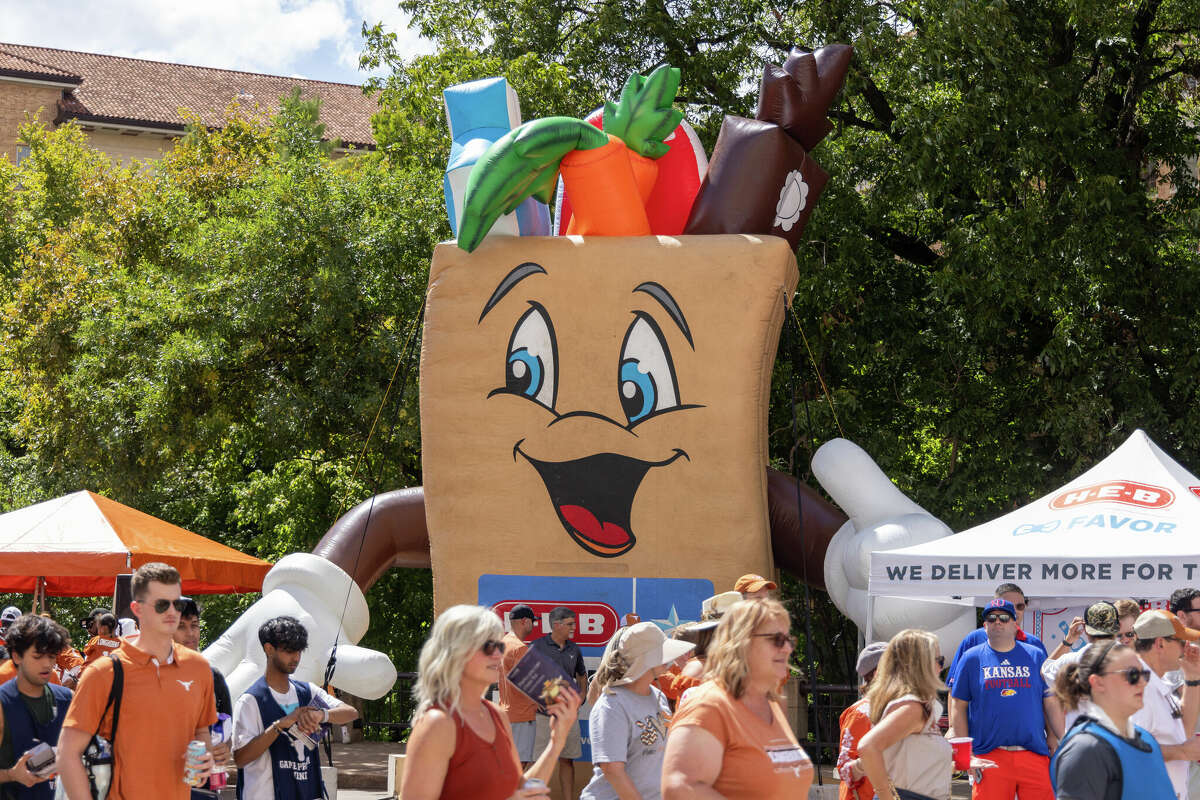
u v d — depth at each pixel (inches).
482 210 362.9
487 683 147.3
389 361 659.4
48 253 876.6
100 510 426.0
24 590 543.5
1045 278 555.8
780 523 394.3
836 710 546.6
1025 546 309.1
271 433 648.4
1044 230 571.8
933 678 204.7
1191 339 582.6
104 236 859.4
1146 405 565.3
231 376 683.4
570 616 351.3
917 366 639.1
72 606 796.6
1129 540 301.1
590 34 698.8
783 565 402.0
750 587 258.8
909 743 205.8
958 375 610.2
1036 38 617.3
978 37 564.4
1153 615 233.9
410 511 413.7
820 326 631.2
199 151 974.4
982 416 604.7
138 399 673.6
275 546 724.0
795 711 423.2
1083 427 555.2
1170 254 614.2
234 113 1045.2
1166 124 639.8
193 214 831.7
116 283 744.3
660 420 370.6
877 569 315.9
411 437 635.5
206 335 659.4
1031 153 566.6
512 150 359.9
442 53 716.0
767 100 388.5
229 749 213.6
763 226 383.6
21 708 223.6
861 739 211.5
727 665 151.6
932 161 590.6
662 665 210.5
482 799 144.6
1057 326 559.8
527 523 375.2
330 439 692.7
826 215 620.1
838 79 386.9
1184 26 629.9
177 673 204.1
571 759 349.1
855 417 612.7
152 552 412.8
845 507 385.1
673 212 405.7
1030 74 574.6
